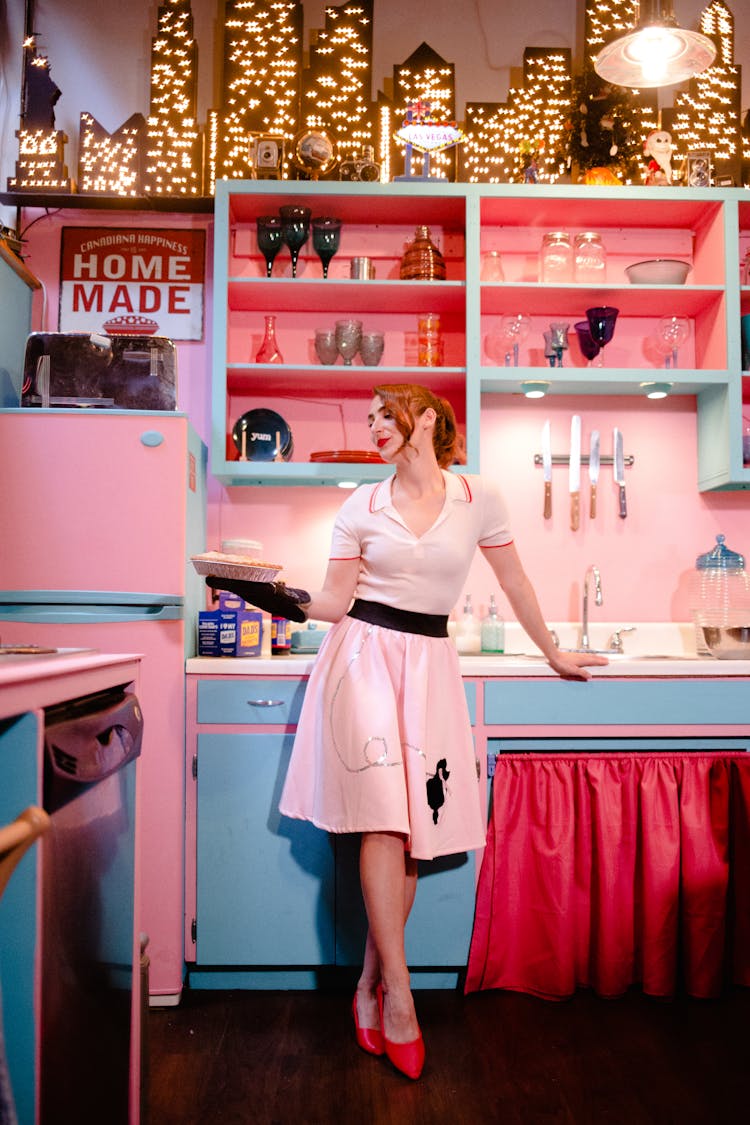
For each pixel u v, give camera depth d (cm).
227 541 250
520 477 292
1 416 226
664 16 230
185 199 284
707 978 213
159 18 297
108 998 121
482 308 288
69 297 292
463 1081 175
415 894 212
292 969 223
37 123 290
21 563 223
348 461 266
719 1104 166
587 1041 192
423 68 304
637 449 293
